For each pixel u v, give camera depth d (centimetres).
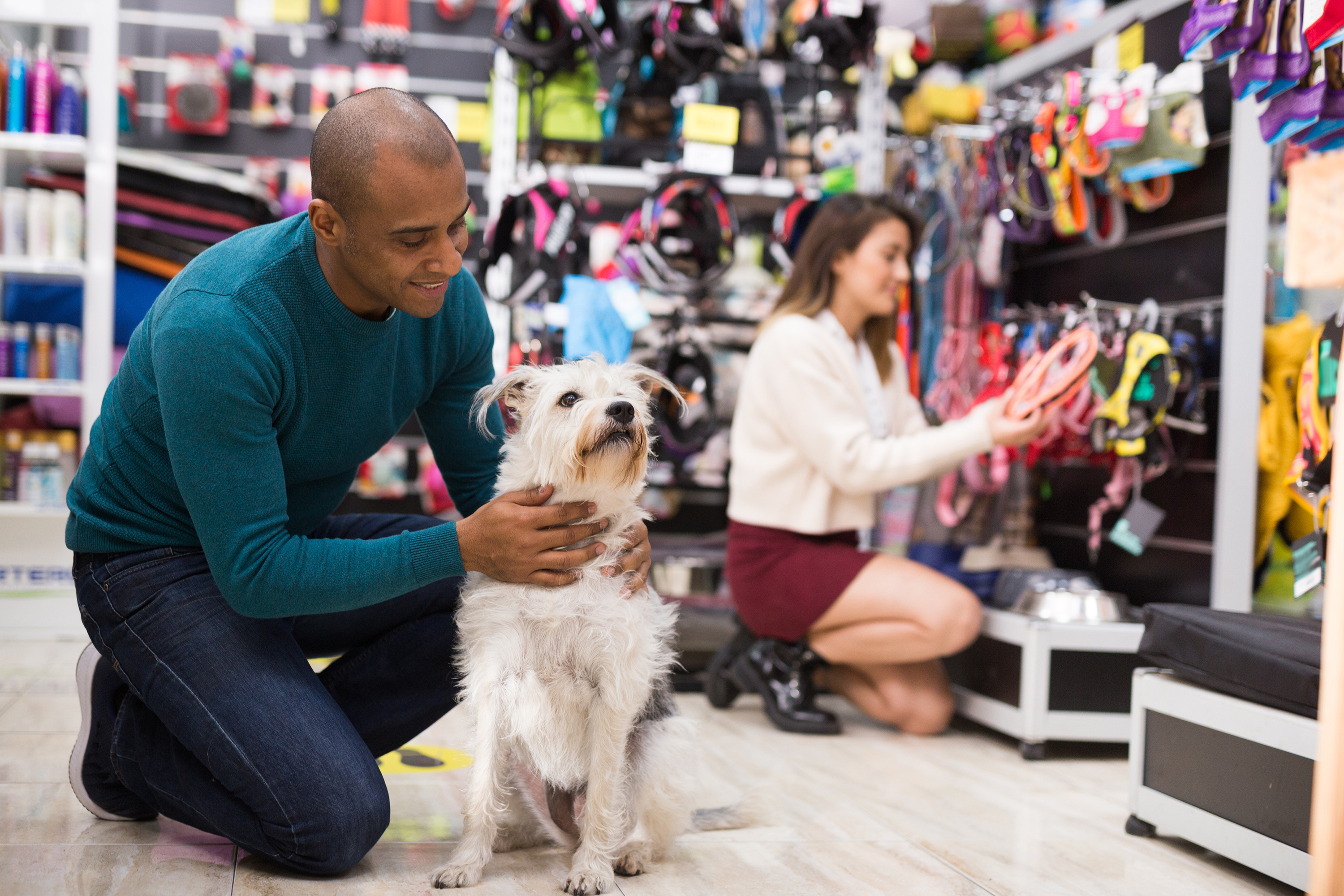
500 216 376
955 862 200
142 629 179
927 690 314
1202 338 309
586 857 178
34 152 415
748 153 421
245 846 178
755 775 261
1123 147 305
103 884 169
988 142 362
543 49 380
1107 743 314
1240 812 196
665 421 387
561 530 177
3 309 437
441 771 250
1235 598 295
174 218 434
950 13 471
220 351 162
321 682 194
